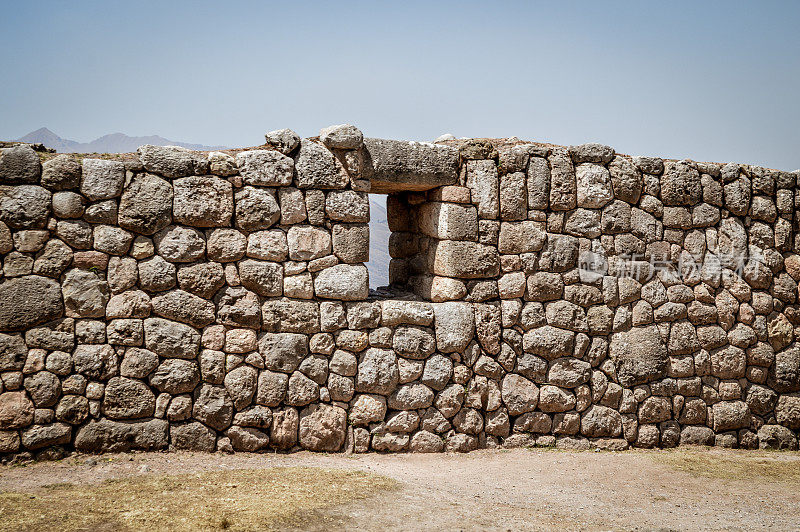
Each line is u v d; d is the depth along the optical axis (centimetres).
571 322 1027
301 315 894
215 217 862
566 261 1028
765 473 945
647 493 828
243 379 862
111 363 808
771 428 1120
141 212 827
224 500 673
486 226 1000
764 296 1137
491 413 991
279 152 897
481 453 966
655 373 1059
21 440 770
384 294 1038
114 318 815
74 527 586
